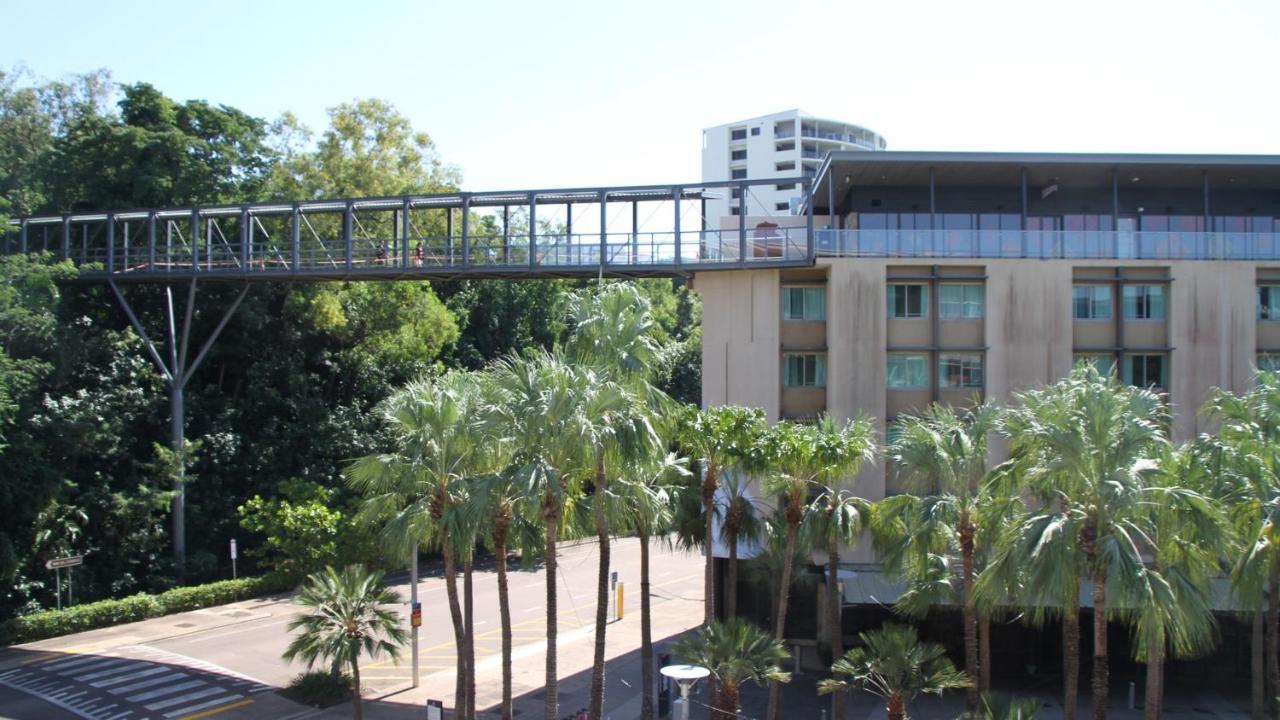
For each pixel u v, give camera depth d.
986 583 20.11
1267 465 22.67
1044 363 35.00
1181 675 32.81
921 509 23.59
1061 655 33.25
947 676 21.16
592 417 22.11
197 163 53.44
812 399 37.31
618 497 23.58
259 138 59.81
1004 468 21.72
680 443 26.16
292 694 31.14
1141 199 40.91
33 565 40.62
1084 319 36.06
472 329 69.44
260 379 54.31
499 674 34.59
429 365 61.94
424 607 45.47
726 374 36.81
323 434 54.00
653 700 30.69
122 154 51.50
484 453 23.66
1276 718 22.98
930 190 36.84
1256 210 41.19
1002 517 21.98
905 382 36.16
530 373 22.45
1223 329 35.06
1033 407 21.41
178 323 54.47
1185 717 29.47
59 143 53.78
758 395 36.38
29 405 40.97
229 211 45.91
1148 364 35.88
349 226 43.31
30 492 39.31
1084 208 41.19
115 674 33.38
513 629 41.47
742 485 33.59
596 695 24.64
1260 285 36.19
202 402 52.53
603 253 39.28
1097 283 36.00
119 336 49.31
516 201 43.00
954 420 24.94
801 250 36.50
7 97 58.56
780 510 27.78
